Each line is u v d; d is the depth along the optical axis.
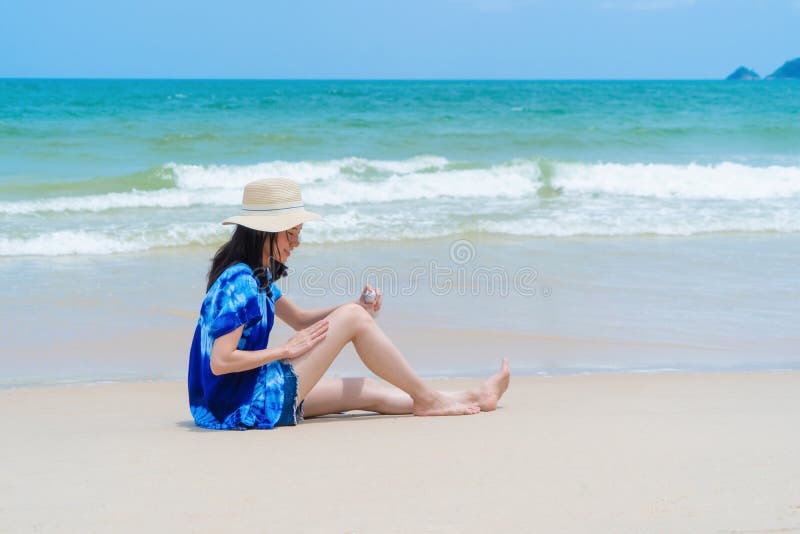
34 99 40.31
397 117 30.48
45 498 2.51
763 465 2.81
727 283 8.56
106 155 18.83
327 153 20.23
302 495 2.51
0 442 3.36
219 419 3.64
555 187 15.16
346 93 55.28
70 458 3.04
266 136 22.09
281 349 3.61
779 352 6.16
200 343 3.67
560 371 5.62
